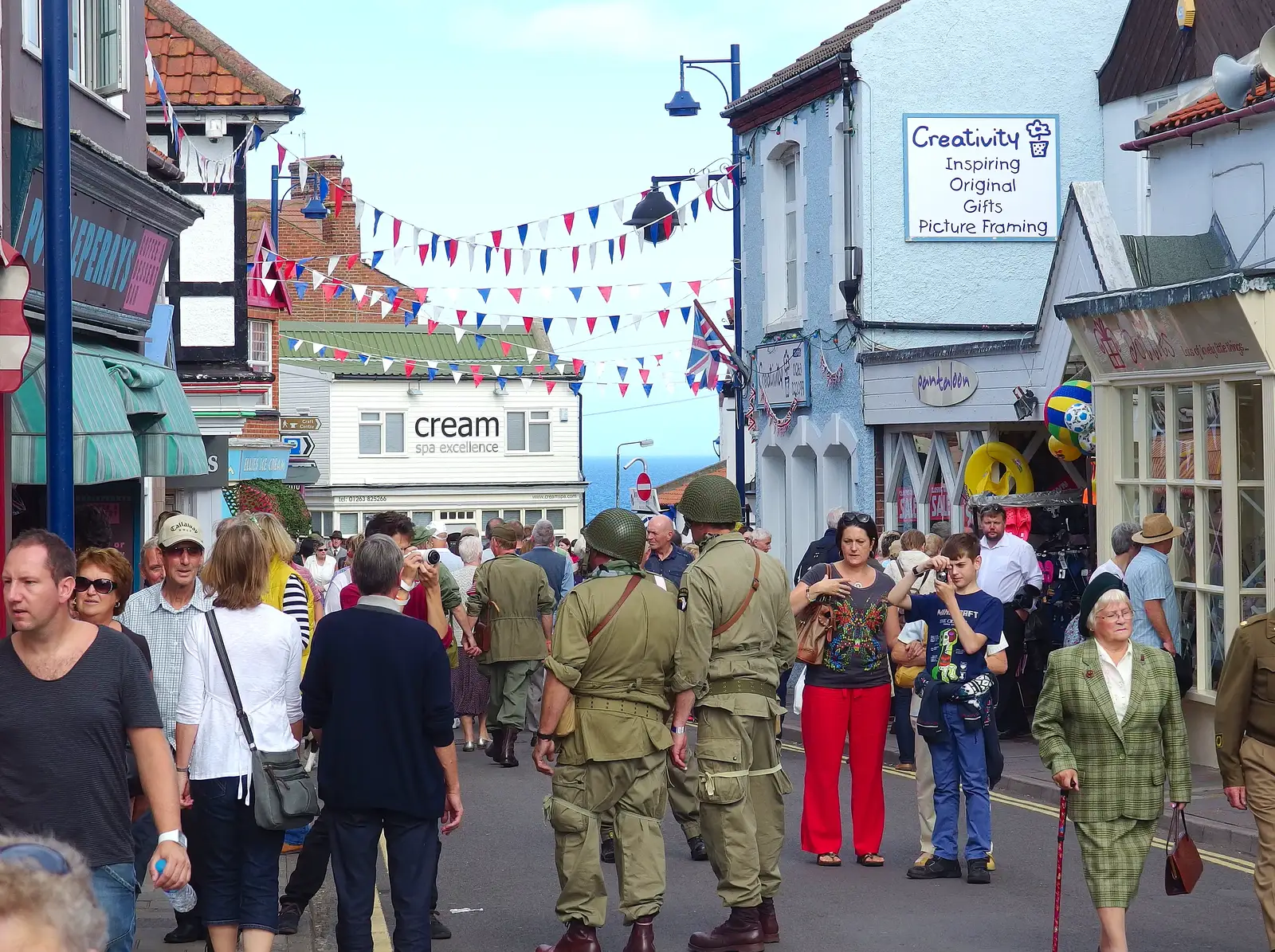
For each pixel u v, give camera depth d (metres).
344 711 6.71
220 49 23.44
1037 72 21.81
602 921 7.53
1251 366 12.28
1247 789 7.25
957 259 21.81
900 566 12.00
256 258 24.73
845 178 21.84
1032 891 9.04
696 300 22.11
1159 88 20.48
